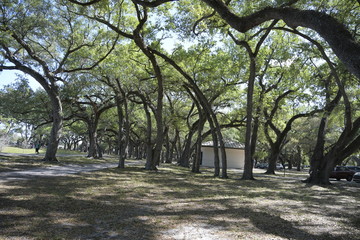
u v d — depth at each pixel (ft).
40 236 16.94
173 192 38.29
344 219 26.23
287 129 103.71
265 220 23.79
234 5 56.24
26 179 41.29
